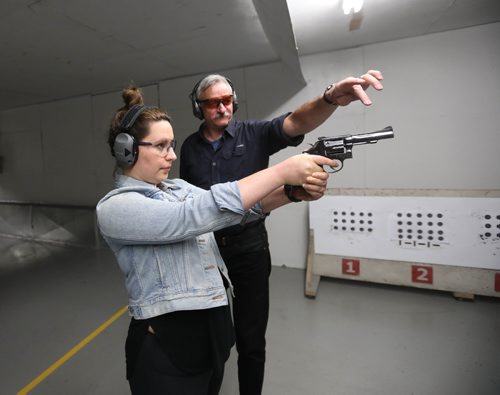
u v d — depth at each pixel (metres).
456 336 1.71
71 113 3.76
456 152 2.18
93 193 3.82
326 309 2.08
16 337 1.91
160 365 0.65
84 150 3.77
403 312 1.99
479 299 2.10
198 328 0.70
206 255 0.70
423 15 1.83
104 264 3.21
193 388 0.70
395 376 1.44
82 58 2.33
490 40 2.00
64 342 1.84
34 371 1.59
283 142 1.12
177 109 3.07
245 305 1.18
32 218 4.20
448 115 2.17
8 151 4.34
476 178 2.15
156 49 2.22
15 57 2.25
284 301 2.22
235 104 1.21
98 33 1.90
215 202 0.53
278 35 1.68
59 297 2.46
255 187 0.54
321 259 2.45
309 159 0.58
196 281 0.65
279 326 1.90
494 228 1.96
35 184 4.21
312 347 1.69
